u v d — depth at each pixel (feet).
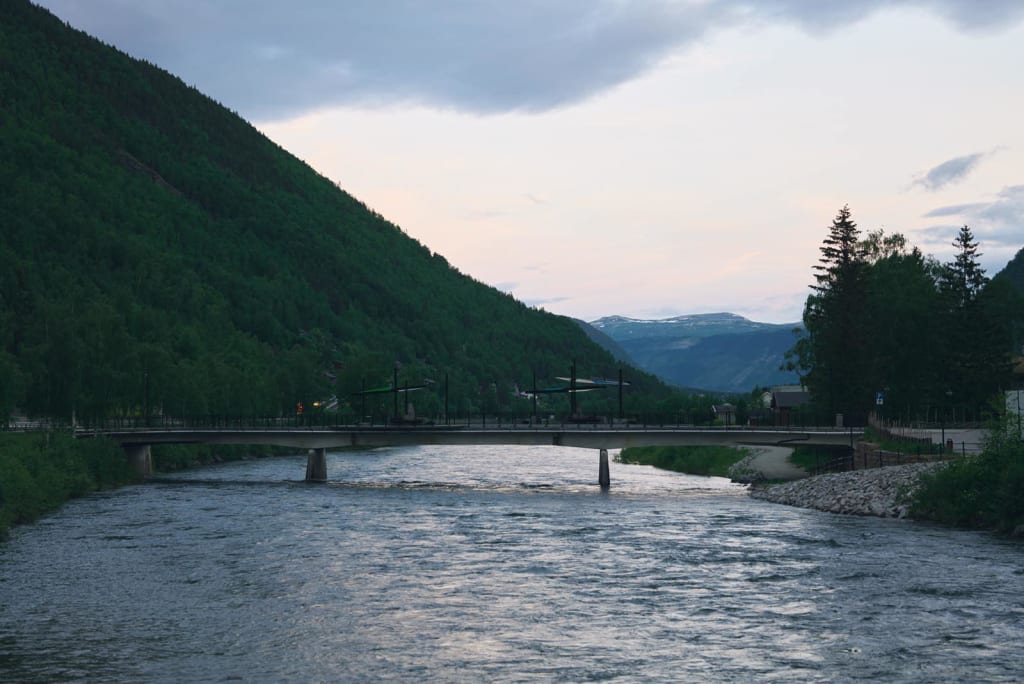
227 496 286.66
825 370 403.34
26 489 243.81
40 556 177.17
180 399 501.15
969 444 275.59
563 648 116.47
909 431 306.35
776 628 123.75
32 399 425.28
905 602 135.33
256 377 618.44
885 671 105.91
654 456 477.77
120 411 475.31
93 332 452.76
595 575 158.81
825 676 104.63
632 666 109.09
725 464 411.75
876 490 241.35
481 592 146.61
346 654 114.62
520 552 181.57
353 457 517.55
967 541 183.32
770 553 176.45
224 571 163.22
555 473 396.98
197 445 462.19
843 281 403.34
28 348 427.74
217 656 114.01
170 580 155.74
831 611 131.44
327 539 197.77
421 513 242.99
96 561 172.24
